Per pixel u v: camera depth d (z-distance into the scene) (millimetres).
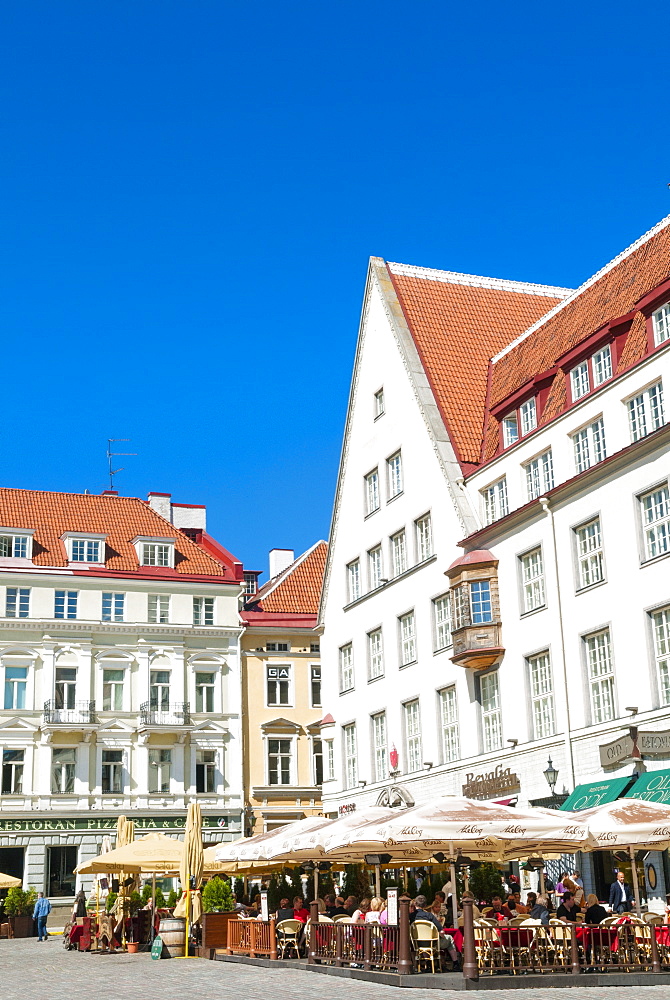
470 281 54344
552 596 37375
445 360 49281
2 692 65062
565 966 22453
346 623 52312
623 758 32562
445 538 44312
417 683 45625
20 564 66812
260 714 70000
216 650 69938
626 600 34031
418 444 47031
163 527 72812
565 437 38000
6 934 51938
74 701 66125
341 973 24469
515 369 46375
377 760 48906
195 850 33812
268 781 69125
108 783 66000
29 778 64438
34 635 66125
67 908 63219
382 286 51781
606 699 34844
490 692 40781
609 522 35062
